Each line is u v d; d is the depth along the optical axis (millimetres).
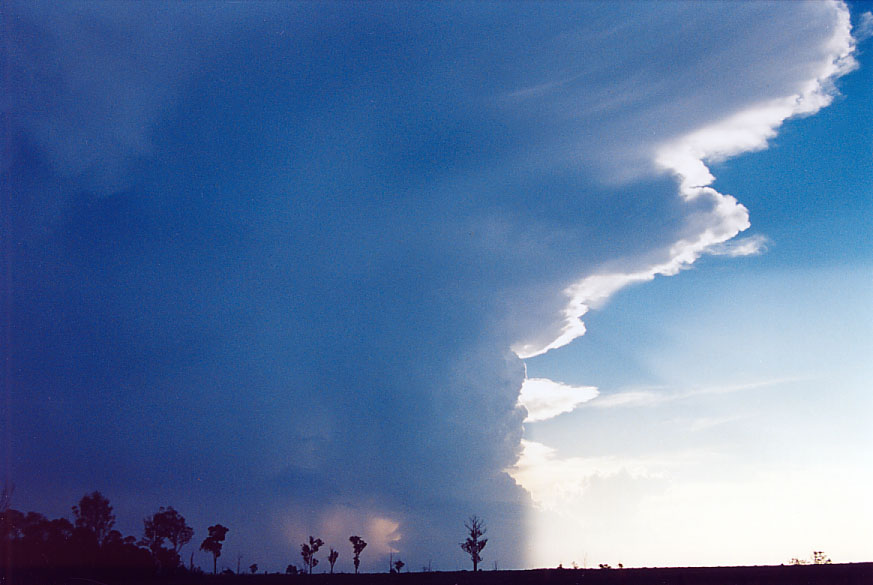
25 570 45812
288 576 64500
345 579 63188
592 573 64562
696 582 49188
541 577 61969
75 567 48375
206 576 60344
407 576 66250
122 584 49344
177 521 59625
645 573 62562
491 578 62812
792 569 59750
